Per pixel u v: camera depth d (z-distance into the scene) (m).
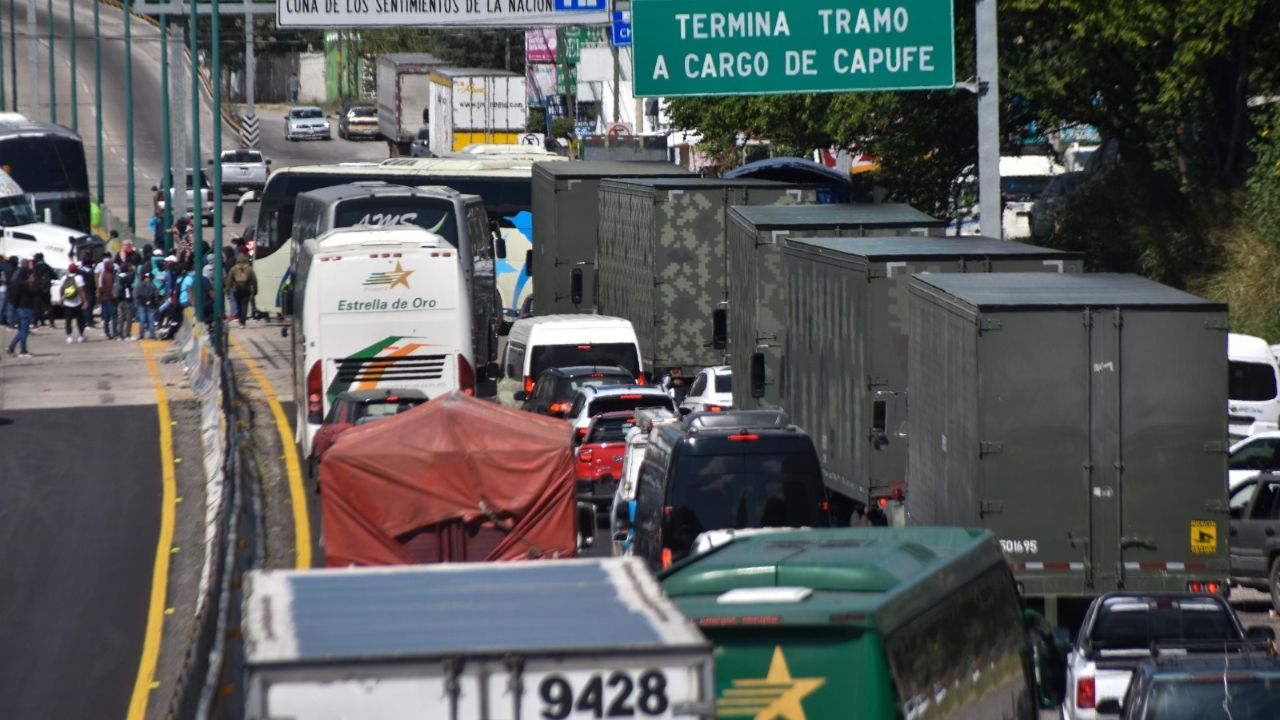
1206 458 59.56
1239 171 127.44
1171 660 44.16
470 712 26.48
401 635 27.52
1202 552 59.69
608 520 94.19
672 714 26.84
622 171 146.75
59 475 103.50
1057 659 50.00
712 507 64.31
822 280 80.62
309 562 78.62
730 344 103.00
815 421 82.50
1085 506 59.72
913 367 70.38
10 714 57.97
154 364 155.38
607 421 96.81
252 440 109.19
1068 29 124.94
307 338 104.38
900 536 40.09
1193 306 59.38
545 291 146.38
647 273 118.50
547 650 26.64
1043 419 59.59
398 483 68.06
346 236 108.50
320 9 146.50
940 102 142.25
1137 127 135.00
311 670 26.12
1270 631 52.12
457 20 148.88
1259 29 122.31
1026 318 59.50
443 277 105.38
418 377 105.38
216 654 46.88
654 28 94.44
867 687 30.94
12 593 75.50
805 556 36.53
